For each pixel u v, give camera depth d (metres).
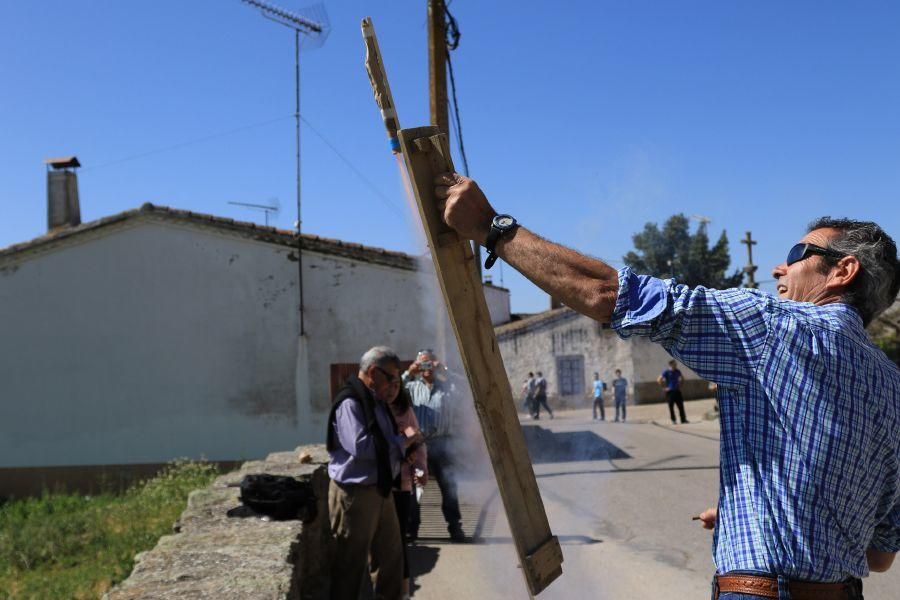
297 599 3.49
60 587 5.69
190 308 15.84
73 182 18.94
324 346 15.64
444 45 9.13
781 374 1.56
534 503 1.77
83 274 15.92
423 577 5.68
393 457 4.58
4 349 15.77
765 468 1.55
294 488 4.61
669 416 23.33
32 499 13.00
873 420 1.59
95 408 15.69
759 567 1.53
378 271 15.73
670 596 5.09
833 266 1.77
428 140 1.65
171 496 10.32
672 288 1.60
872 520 1.66
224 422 15.59
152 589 3.02
